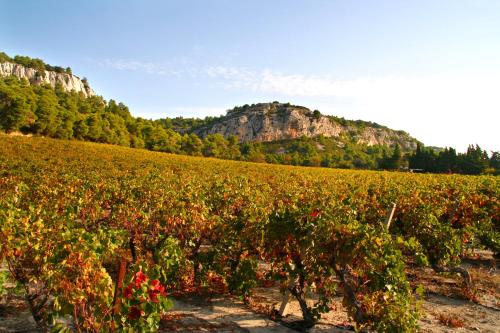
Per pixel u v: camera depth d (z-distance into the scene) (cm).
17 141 5022
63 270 504
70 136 8006
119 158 4394
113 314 496
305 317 691
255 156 11262
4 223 585
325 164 12988
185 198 1050
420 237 1041
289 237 726
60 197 1132
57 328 473
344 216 722
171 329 646
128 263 856
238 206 1166
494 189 1661
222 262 861
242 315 731
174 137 11412
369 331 658
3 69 19662
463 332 690
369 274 638
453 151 8919
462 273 941
